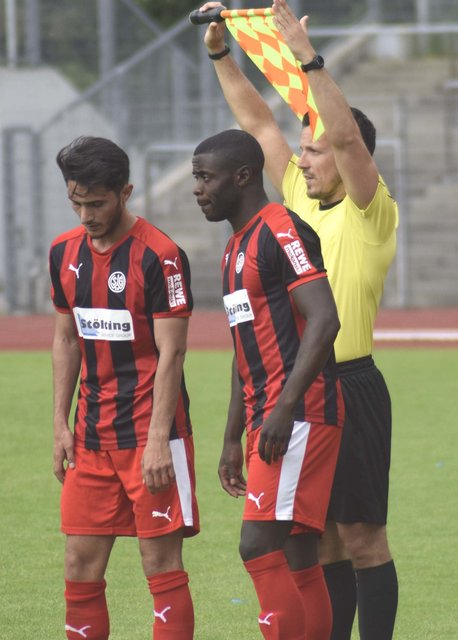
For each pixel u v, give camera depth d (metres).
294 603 13.30
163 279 13.77
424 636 16.88
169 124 71.69
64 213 68.94
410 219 70.25
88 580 14.26
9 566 20.14
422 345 50.47
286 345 13.41
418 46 81.19
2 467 27.55
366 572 15.09
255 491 13.36
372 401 14.95
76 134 70.00
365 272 14.88
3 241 70.44
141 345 13.95
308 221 15.68
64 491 14.38
